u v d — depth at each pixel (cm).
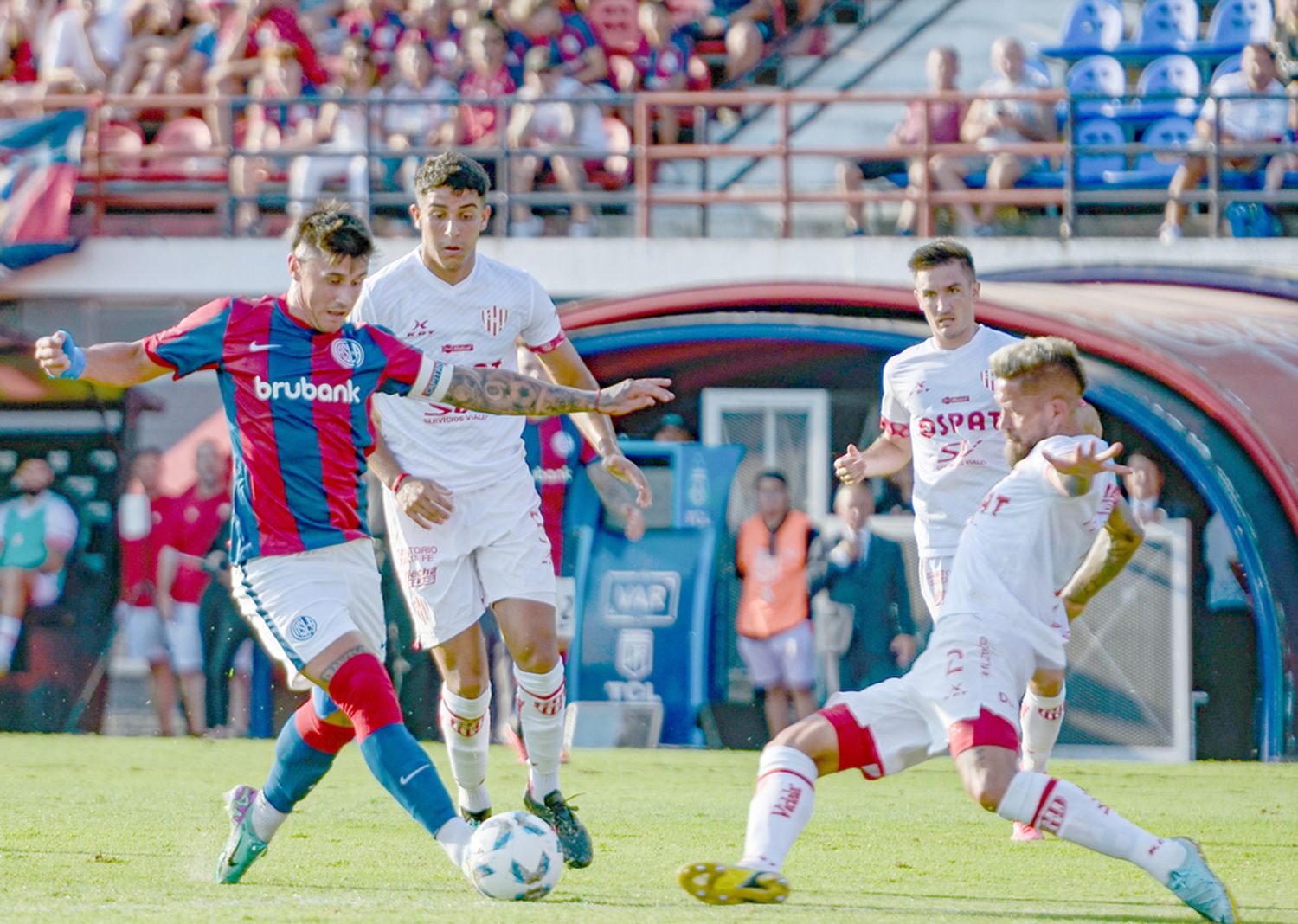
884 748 1376
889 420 2130
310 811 2323
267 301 1484
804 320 3662
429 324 1850
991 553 1385
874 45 5206
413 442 1812
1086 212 4531
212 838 1980
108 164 4725
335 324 1468
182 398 3972
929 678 1371
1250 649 3500
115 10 4919
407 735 1440
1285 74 4481
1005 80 4484
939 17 5134
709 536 3659
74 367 1404
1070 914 1423
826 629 3556
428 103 4281
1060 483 1361
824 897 1530
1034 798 1327
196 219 4597
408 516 1720
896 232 4641
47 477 3903
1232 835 2139
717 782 2833
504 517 1808
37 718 3872
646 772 3025
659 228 4822
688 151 4306
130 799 2436
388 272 1855
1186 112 4622
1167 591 3506
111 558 3925
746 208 4878
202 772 2881
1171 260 4153
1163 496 3556
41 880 1602
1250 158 4425
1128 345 3494
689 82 4941
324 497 1473
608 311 3712
